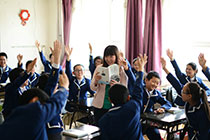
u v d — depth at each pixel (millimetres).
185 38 5398
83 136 2348
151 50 5352
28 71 2668
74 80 4164
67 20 6715
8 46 6559
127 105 2119
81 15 6785
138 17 5473
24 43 6844
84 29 6793
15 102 2750
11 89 2680
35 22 7039
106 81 2883
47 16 7297
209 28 5137
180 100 3990
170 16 5508
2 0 6398
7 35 6527
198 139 2725
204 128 2646
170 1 5484
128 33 5578
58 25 7086
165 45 5566
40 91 1708
